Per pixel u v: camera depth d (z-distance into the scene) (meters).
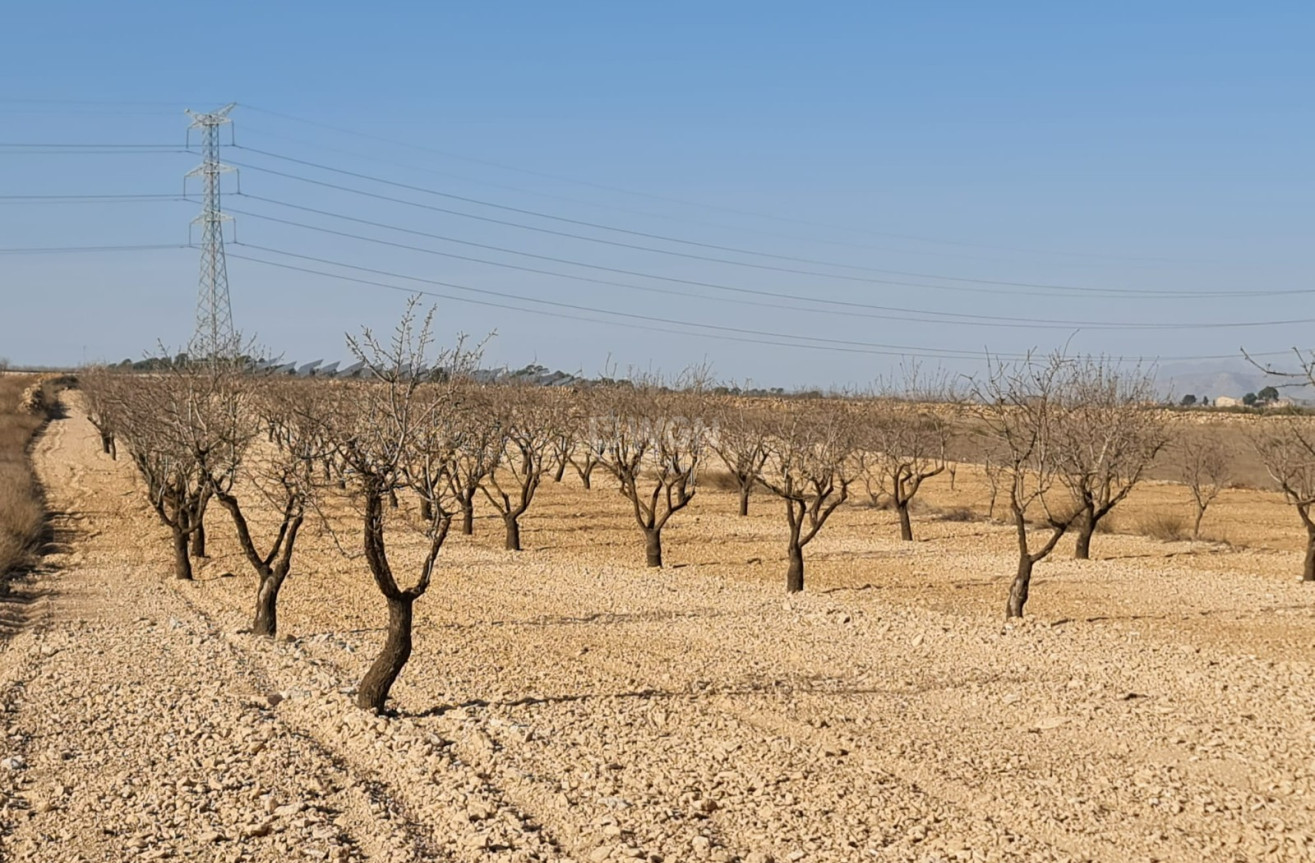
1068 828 10.51
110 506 47.31
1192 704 15.20
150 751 13.52
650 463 52.88
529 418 39.53
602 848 9.99
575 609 24.20
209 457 25.64
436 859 9.91
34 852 10.31
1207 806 11.05
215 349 32.19
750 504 50.91
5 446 66.31
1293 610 24.66
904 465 39.75
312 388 34.59
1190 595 26.86
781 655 18.92
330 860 9.99
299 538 38.28
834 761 12.66
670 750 13.04
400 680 17.12
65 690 16.75
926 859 9.75
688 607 24.31
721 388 54.47
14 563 30.95
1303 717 14.44
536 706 15.23
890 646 19.56
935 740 13.51
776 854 9.95
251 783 12.17
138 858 10.08
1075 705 15.12
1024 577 22.80
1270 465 30.34
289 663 18.52
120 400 33.59
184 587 28.27
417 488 15.30
